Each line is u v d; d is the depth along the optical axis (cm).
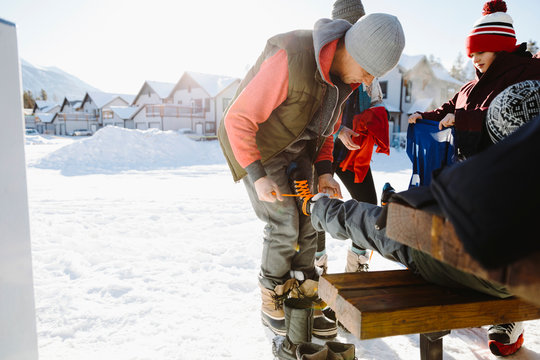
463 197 58
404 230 82
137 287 253
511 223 52
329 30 161
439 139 221
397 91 2773
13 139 98
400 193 86
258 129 183
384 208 101
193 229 406
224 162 1396
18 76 99
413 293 105
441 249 69
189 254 324
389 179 881
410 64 2780
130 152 1353
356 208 131
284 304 175
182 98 4441
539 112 152
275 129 182
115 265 296
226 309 224
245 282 265
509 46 189
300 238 205
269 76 167
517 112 155
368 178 260
